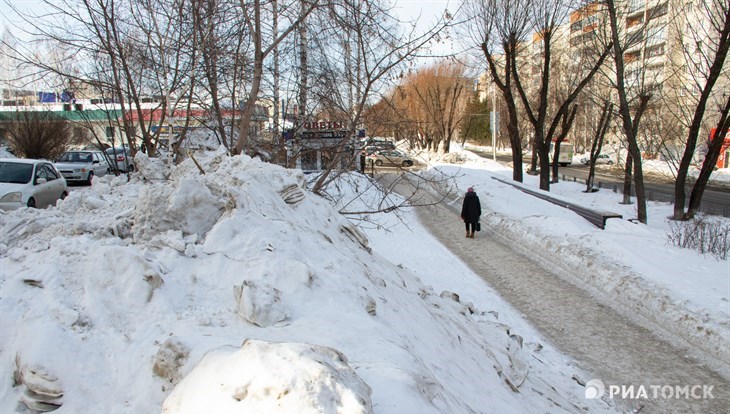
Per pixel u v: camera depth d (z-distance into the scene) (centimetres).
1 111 2600
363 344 332
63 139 2611
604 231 1433
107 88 999
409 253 1312
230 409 225
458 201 2131
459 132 7194
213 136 1167
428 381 314
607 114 2897
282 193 616
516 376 566
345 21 845
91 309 330
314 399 217
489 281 1121
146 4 911
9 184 1212
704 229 1295
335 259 499
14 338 307
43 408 273
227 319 343
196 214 469
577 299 993
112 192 736
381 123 945
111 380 291
